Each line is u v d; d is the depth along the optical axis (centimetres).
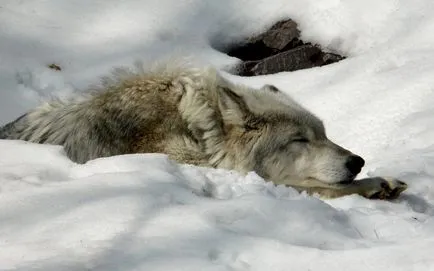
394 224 733
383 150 1444
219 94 1026
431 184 1094
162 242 605
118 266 561
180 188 743
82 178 771
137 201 686
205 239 615
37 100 1614
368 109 1584
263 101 1055
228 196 803
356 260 594
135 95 1062
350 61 1802
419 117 1506
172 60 1101
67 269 555
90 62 1783
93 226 640
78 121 1048
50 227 645
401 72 1686
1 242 622
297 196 813
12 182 779
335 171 1052
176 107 1050
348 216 753
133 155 869
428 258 591
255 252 603
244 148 1044
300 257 597
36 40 1834
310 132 1077
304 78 1770
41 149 905
